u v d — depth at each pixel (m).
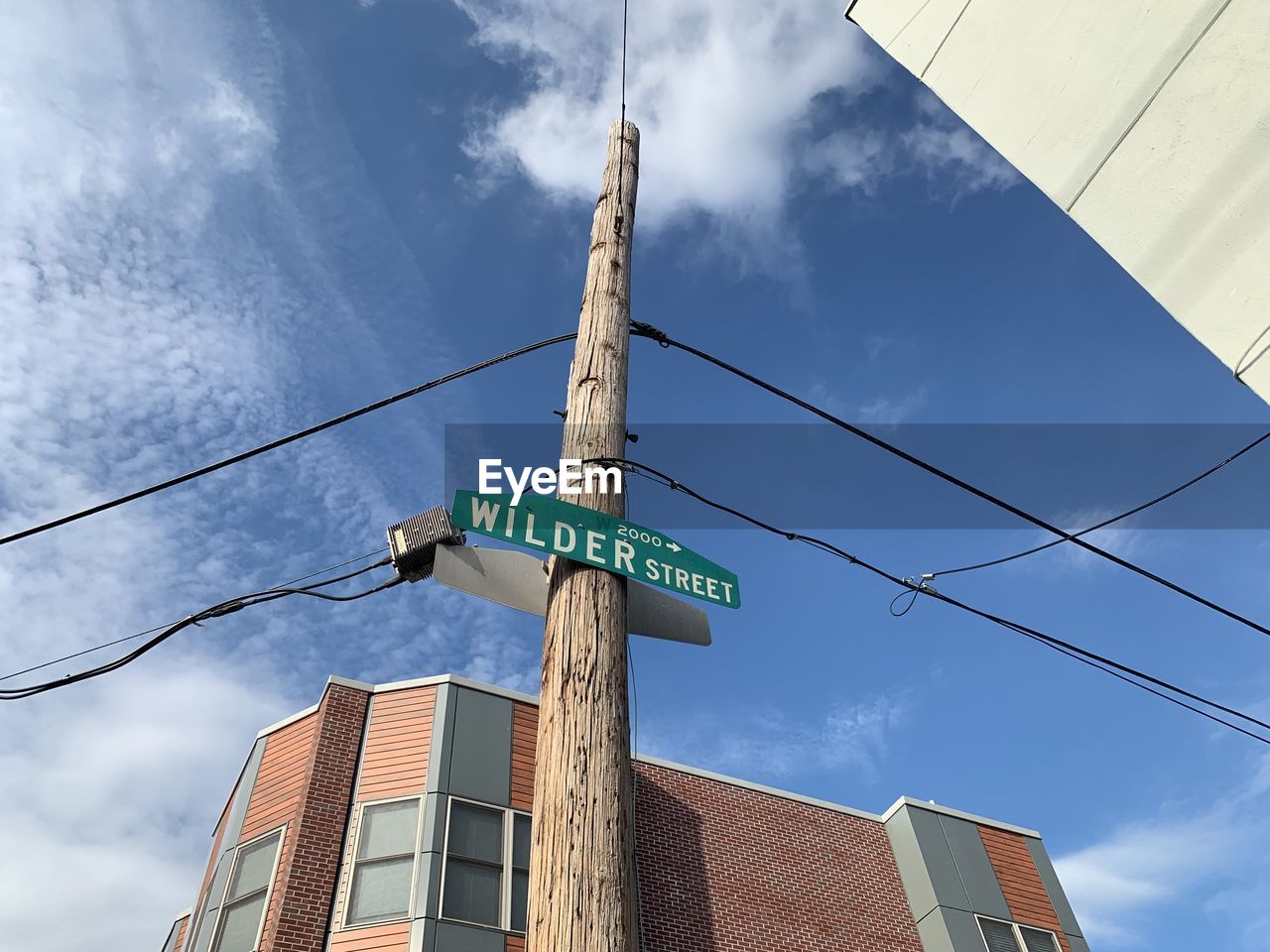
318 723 12.73
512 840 11.88
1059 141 4.67
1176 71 4.23
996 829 16.88
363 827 11.74
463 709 13.02
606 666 3.87
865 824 16.39
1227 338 3.92
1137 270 4.27
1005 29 5.05
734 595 4.63
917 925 15.09
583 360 5.21
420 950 10.44
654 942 12.73
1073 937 15.62
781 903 14.18
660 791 14.73
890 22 5.80
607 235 6.06
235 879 11.64
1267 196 3.85
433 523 6.27
